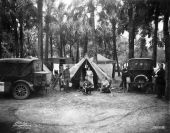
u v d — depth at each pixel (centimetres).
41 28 1823
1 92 1242
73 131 527
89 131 527
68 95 1162
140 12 1838
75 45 4559
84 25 2544
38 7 1827
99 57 2619
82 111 756
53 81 1524
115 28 2789
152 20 2042
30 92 1119
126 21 2291
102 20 2398
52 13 3169
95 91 1343
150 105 866
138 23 2083
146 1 1761
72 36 3691
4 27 1995
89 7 2291
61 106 847
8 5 1917
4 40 2145
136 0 1839
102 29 3114
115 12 2300
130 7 2012
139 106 847
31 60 1090
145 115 695
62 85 1334
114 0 2252
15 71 1068
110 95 1159
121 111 755
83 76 1472
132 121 622
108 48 3650
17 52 2195
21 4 2005
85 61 1467
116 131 527
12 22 2045
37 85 1094
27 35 3359
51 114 708
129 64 1417
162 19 2075
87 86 1215
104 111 757
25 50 3228
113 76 2505
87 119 645
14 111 753
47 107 825
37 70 1170
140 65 1384
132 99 1026
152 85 1272
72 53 4738
